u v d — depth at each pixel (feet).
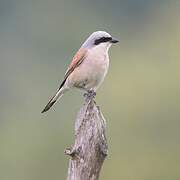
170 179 63.31
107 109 78.13
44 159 71.72
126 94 79.66
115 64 103.09
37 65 122.72
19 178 71.77
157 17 142.82
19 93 108.58
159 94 78.84
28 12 142.31
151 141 70.59
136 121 74.23
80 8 146.72
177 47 92.84
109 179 62.80
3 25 139.64
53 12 144.05
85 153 27.43
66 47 133.18
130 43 130.31
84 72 33.19
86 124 27.71
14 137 77.92
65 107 83.25
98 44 33.37
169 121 74.54
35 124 81.10
